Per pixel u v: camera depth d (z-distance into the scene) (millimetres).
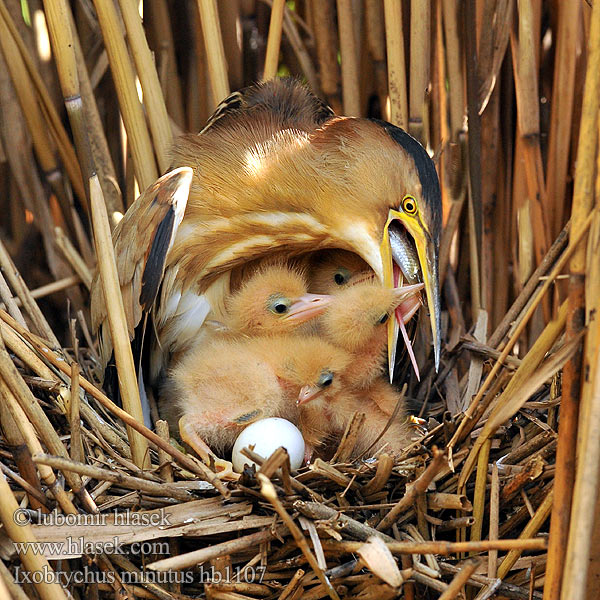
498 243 3672
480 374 3633
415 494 3523
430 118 3672
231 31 3699
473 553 3551
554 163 3645
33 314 3635
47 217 3695
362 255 3613
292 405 3600
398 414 3611
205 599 3541
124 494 3551
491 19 3639
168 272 3609
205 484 3547
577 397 3494
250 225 3613
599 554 3502
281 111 3631
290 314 3613
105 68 3680
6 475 3545
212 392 3590
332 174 3609
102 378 3641
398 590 3514
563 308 3514
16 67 3650
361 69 3686
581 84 3648
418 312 3637
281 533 3529
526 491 3551
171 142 3637
